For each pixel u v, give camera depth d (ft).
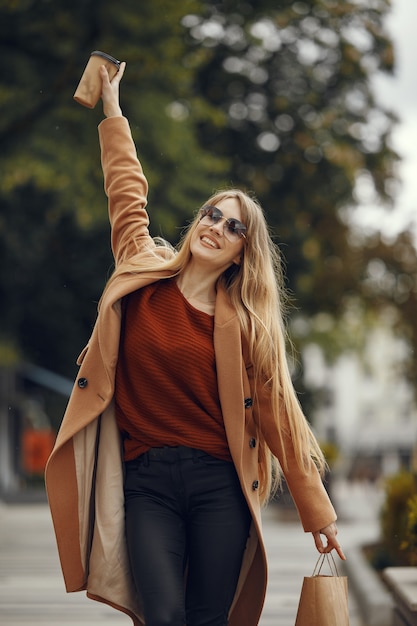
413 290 114.11
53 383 114.01
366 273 114.83
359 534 65.10
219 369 16.15
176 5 61.98
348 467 272.72
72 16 61.36
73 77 62.59
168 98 64.34
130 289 16.30
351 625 30.07
